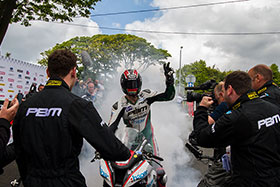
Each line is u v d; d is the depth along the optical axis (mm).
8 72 5934
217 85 2410
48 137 1331
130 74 2920
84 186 1437
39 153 1324
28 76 6609
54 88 1461
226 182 2072
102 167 2207
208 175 2254
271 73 2379
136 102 3064
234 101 1743
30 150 1346
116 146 1400
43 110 1388
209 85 2533
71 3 7434
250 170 1538
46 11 7523
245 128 1556
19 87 6301
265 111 1626
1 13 6301
